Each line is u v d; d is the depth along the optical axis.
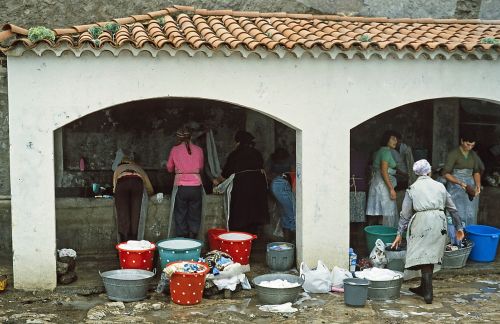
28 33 7.60
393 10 10.52
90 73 7.81
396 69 8.46
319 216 8.46
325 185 8.45
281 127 10.53
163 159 10.27
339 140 8.43
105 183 10.10
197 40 7.88
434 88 8.56
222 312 7.36
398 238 7.93
